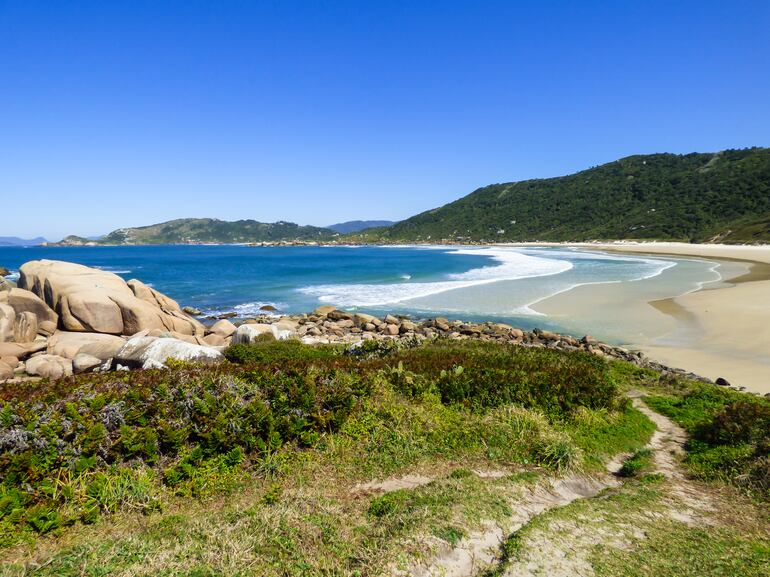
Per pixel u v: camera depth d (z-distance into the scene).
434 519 5.07
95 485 5.19
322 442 7.13
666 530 5.28
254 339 17.52
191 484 5.73
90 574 3.94
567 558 4.52
